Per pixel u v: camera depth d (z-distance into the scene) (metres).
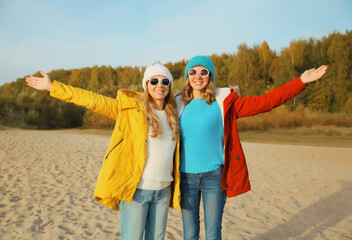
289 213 4.87
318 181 7.35
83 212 4.54
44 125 30.38
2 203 4.83
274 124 26.39
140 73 51.22
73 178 7.02
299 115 28.11
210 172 2.35
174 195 2.33
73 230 3.76
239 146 2.41
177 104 2.58
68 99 2.22
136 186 2.12
